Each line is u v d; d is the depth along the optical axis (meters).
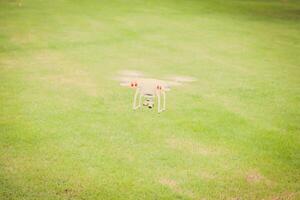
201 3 46.41
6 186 9.38
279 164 11.26
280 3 52.03
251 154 11.75
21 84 16.56
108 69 19.55
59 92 15.93
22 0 39.31
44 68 19.09
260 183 10.23
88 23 31.16
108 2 41.84
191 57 22.91
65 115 13.71
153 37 27.80
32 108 14.12
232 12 42.00
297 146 12.39
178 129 13.16
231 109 15.17
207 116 14.38
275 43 28.06
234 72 20.27
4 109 13.88
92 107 14.61
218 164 11.05
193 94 16.58
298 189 10.04
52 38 25.58
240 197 9.54
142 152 11.45
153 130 12.99
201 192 9.64
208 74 19.66
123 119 13.71
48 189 9.38
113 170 10.38
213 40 27.95
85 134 12.38
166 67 20.52
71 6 38.25
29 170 10.13
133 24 31.92
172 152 11.57
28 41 24.39
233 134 13.02
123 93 16.27
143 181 9.97
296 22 37.94
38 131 12.34
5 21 29.70
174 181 10.07
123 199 9.16
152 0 45.25
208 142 12.37
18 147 11.28
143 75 18.84
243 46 26.56
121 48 24.16
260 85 18.30
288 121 14.32
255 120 14.25
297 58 23.92
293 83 18.88
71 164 10.55
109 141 12.02
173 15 37.38
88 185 9.64
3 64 19.36
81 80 17.62
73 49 23.20
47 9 35.84
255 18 39.16
